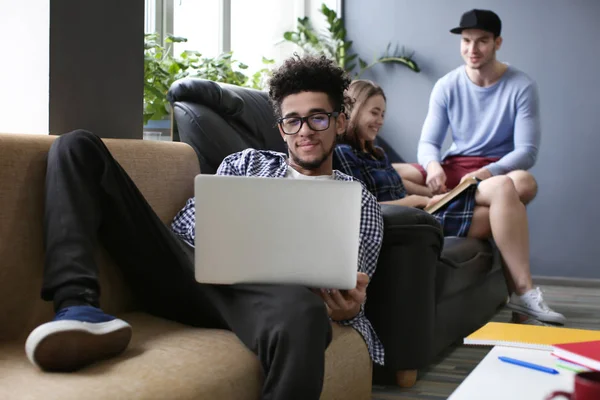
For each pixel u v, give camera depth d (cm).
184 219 182
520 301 309
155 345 134
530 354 124
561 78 446
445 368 249
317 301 135
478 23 380
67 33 188
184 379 118
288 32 462
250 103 246
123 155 175
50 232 135
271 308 134
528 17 450
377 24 481
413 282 213
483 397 99
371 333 180
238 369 130
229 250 136
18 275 144
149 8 352
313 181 133
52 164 144
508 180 311
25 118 186
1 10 188
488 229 313
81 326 116
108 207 151
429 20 471
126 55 209
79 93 193
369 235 190
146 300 164
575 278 446
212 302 149
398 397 213
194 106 224
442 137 400
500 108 385
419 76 474
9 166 145
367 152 287
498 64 388
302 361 130
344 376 158
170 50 360
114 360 123
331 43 481
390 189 289
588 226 445
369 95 278
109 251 159
